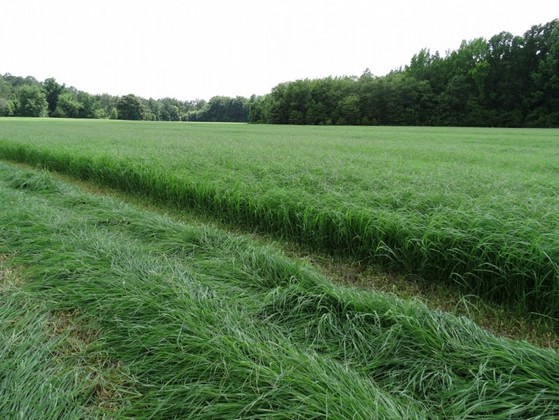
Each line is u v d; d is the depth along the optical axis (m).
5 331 2.24
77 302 2.61
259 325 2.34
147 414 1.72
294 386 1.73
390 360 2.02
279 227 4.43
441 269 3.19
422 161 8.89
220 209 5.06
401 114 57.03
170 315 2.29
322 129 35.72
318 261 3.85
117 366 2.04
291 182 5.68
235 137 19.47
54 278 2.96
